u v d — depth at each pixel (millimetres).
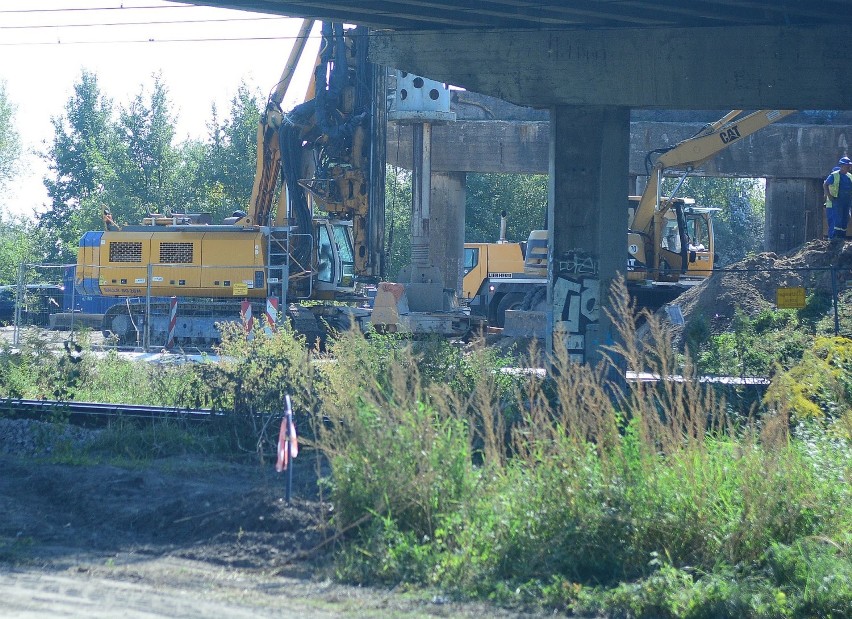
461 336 29438
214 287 32625
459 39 21062
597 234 21156
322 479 10109
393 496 9398
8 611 7176
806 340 21734
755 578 8312
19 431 15109
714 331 28109
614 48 20438
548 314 21469
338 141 29891
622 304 11289
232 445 14391
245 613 7422
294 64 32469
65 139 78000
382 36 21500
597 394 9938
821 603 7840
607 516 8750
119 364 20422
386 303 28391
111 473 12438
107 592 7922
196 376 17422
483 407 10539
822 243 30281
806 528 8859
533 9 19672
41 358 19719
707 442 10008
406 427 9766
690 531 8703
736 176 41375
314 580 8602
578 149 21203
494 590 8266
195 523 10219
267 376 14953
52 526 10359
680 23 20047
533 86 20828
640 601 7898
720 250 88500
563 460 9305
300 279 32281
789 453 9477
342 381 13773
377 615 7562
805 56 19438
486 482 9625
